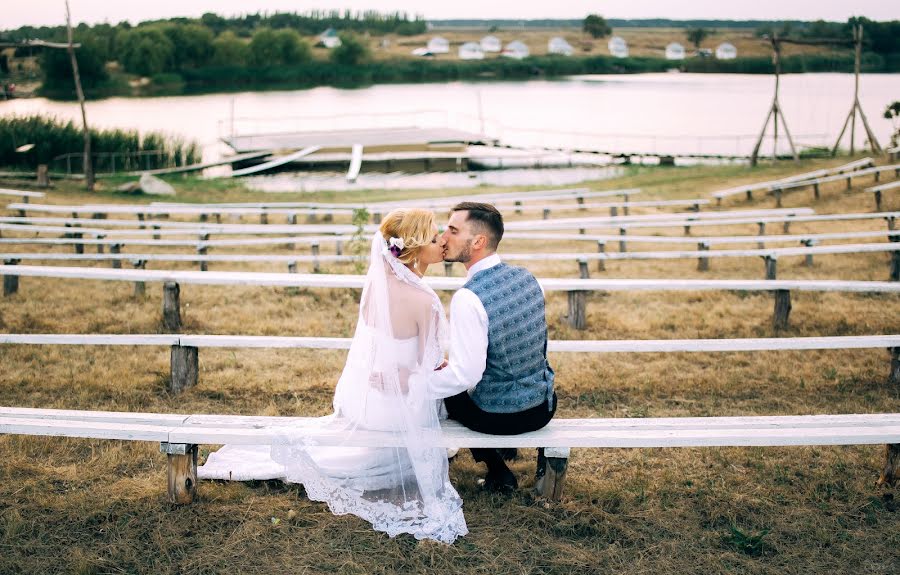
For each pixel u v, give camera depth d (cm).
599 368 570
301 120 5019
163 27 10125
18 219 1150
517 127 4503
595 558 325
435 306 346
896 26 10731
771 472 403
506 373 346
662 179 2358
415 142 3519
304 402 501
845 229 1398
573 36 16988
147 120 4616
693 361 594
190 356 511
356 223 1001
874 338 517
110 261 1046
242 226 1141
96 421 366
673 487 387
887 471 383
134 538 332
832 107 5216
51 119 2811
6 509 351
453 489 361
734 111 5191
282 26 16612
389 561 320
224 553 323
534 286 353
